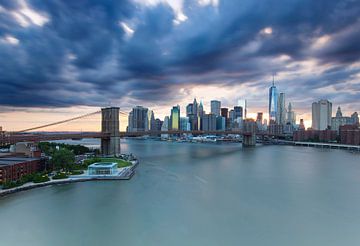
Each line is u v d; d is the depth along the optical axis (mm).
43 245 55531
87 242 56781
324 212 74875
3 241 57125
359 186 105812
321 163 176250
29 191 94750
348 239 58719
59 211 74312
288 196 90312
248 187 102750
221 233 61219
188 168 148125
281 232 61906
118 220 68000
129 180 113562
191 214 72500
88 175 119250
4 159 122438
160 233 61031
